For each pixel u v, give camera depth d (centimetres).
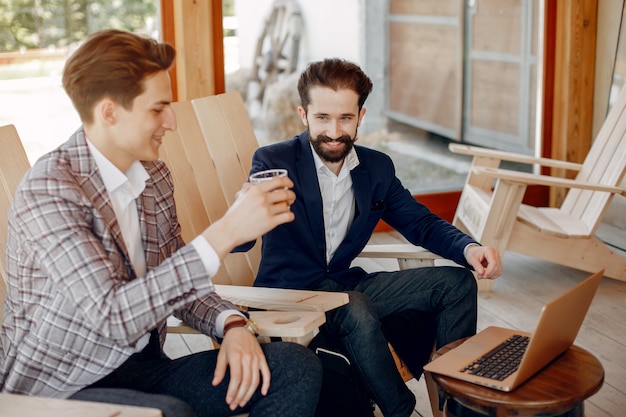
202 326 177
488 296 336
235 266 246
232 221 151
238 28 367
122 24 345
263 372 160
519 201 329
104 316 145
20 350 155
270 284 219
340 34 389
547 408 154
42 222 148
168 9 346
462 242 216
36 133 341
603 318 309
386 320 216
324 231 219
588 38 409
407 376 220
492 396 157
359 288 221
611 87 404
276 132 389
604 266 347
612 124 356
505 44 416
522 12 414
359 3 389
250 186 171
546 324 156
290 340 174
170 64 162
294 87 387
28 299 154
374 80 402
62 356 155
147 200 174
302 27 381
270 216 152
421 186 421
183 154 246
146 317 146
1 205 184
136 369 171
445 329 212
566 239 342
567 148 420
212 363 169
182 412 145
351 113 210
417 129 414
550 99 420
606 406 241
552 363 172
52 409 130
